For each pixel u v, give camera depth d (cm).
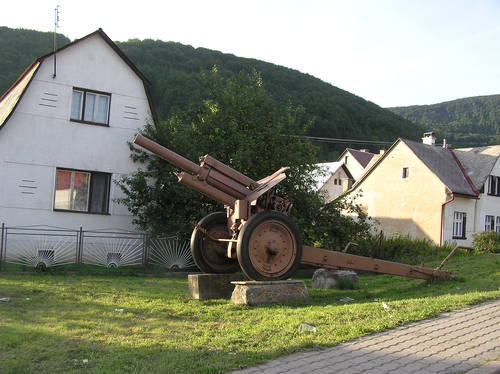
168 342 600
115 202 1728
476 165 3453
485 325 686
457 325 683
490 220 3375
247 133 1759
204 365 502
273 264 909
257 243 898
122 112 1836
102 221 1784
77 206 1769
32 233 1675
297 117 1859
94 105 1805
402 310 761
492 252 2466
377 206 3550
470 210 3256
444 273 1142
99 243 1747
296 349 557
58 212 1723
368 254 1900
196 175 945
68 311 793
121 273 1492
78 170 1767
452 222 3161
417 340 606
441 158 3450
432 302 834
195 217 1616
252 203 912
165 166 1700
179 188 1617
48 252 1652
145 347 578
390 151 3497
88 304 865
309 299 936
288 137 1803
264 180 968
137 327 687
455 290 1011
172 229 1661
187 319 750
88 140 1780
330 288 1146
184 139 1677
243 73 1888
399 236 2455
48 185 1716
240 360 518
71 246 1717
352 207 1911
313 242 1780
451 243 3095
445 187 3108
